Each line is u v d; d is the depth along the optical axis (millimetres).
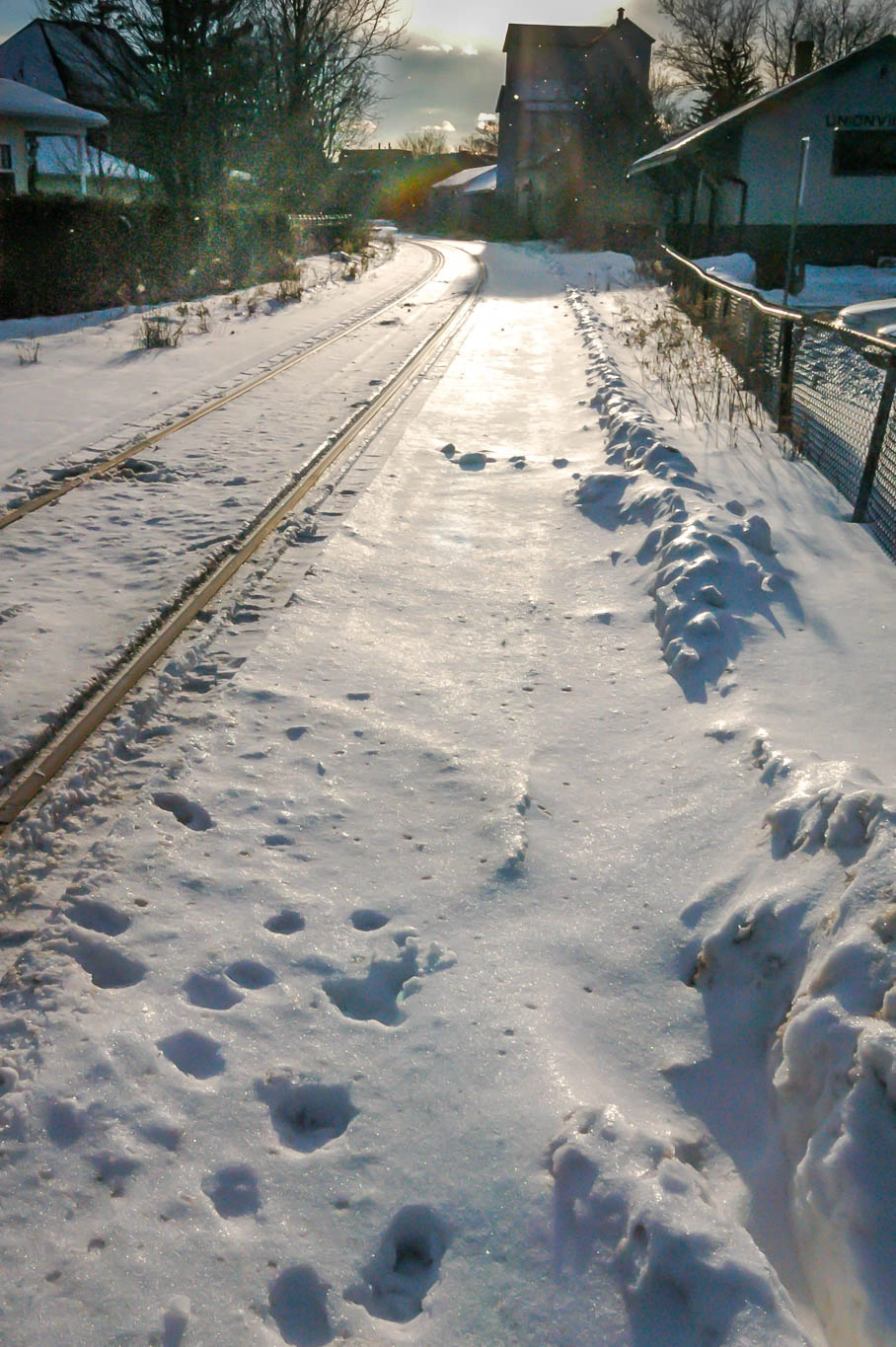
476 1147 2559
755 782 3912
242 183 33281
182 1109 2656
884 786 3371
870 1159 2180
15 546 7148
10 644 5465
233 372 14797
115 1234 2322
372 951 3258
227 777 4270
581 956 3246
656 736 4570
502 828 3887
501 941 3318
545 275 34938
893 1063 2232
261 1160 2537
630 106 49719
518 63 64188
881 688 4668
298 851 3781
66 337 17578
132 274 23250
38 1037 2859
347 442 10336
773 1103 2654
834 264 26891
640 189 46844
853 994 2521
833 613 5594
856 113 25703
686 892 3475
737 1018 2938
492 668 5395
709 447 9281
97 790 4203
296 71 36344
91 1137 2562
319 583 6477
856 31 60094
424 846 3836
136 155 31500
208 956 3205
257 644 5605
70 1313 2145
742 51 56656
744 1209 2424
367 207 58750
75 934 3289
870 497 7219
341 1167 2520
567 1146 2471
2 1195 2402
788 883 3098
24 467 9266
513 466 9406
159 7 28312
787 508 7465
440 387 13648
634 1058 2885
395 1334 2162
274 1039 2902
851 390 10438
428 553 7184
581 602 6211
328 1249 2324
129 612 5961
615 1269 2229
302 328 20141
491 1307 2201
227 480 8875
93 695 4953
